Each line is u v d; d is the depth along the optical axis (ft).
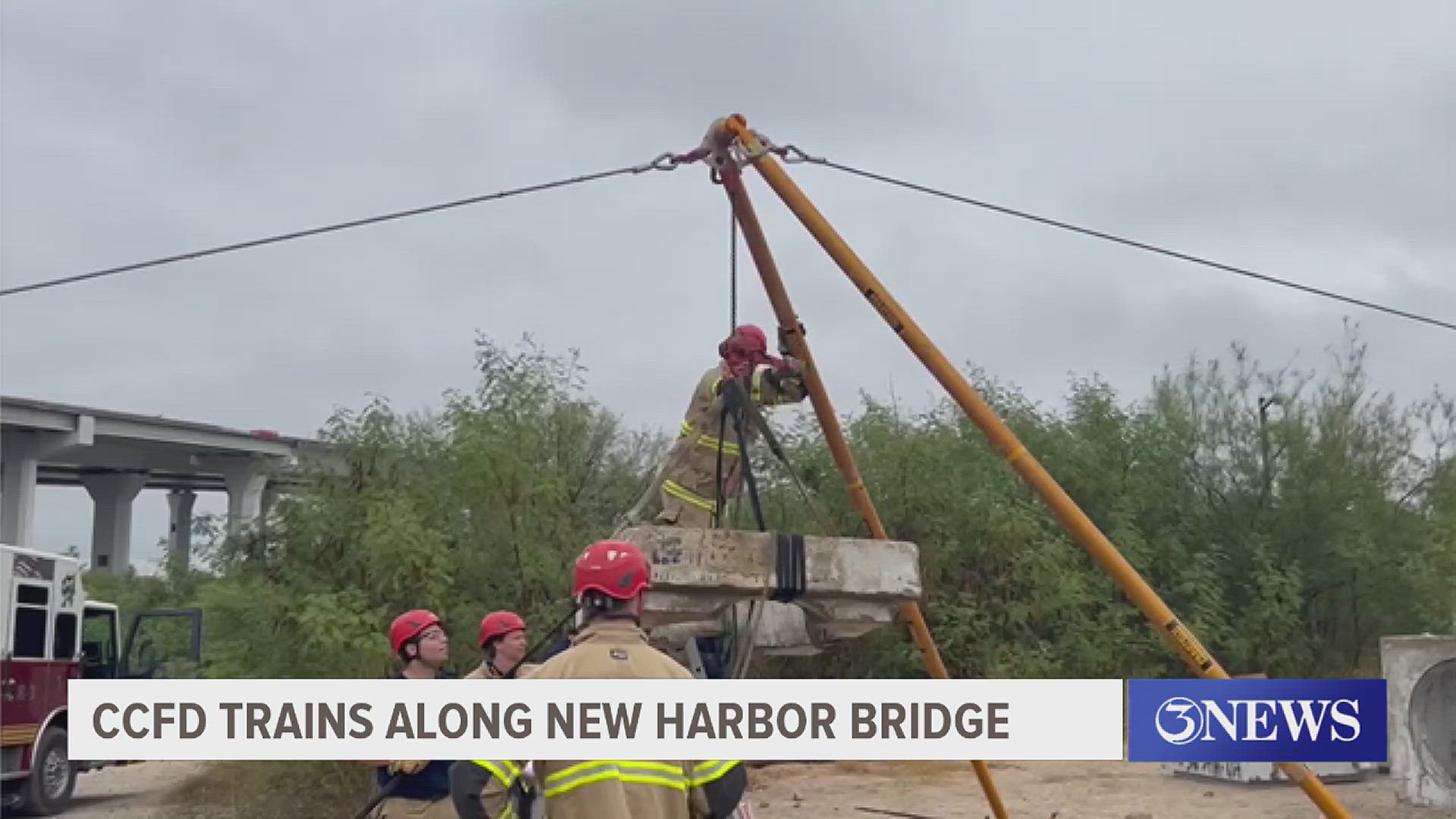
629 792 14.40
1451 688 47.52
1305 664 82.17
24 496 152.05
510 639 23.90
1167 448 86.63
